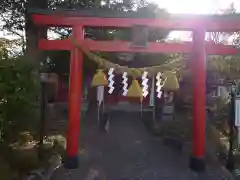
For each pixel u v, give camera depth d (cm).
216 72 489
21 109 339
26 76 348
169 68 371
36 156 371
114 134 530
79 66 364
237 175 348
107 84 362
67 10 353
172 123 520
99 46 361
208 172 358
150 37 516
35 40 455
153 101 634
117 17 356
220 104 504
